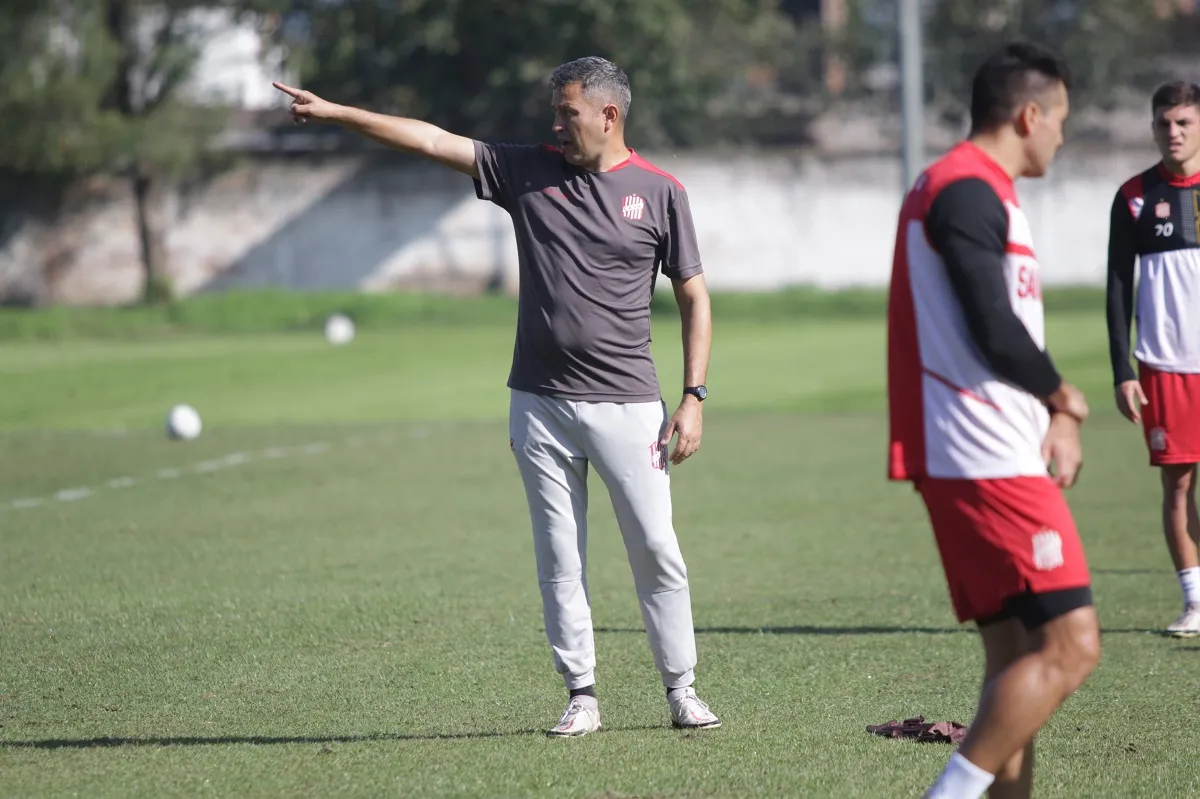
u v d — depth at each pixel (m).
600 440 17.16
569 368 17.12
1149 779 15.39
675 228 17.30
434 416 60.44
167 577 28.59
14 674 21.03
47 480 43.34
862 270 132.88
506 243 134.00
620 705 19.05
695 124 142.88
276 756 16.69
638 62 130.00
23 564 30.14
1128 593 26.23
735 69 143.75
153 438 54.28
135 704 19.31
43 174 131.88
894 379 12.91
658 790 15.12
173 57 127.31
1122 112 147.88
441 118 134.00
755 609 25.27
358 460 47.19
